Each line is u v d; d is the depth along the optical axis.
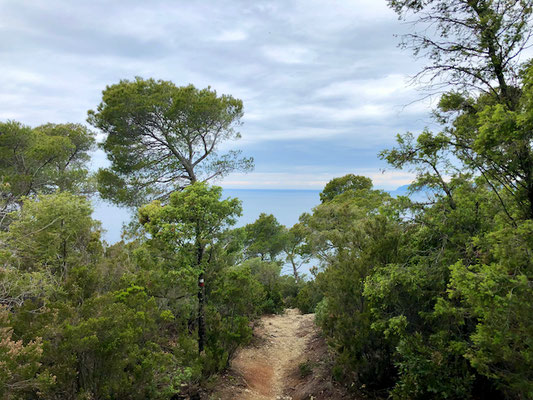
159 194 16.50
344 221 19.09
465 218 7.17
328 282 9.54
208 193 9.72
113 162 16.09
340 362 8.05
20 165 17.39
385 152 7.60
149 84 16.17
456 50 6.32
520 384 4.39
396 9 6.43
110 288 9.71
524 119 4.28
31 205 10.95
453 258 7.07
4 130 16.09
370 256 8.59
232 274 10.41
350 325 8.03
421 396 6.14
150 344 7.66
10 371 4.68
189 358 8.50
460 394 5.83
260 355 12.84
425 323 7.50
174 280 9.37
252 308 14.88
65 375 5.91
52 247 10.38
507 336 4.18
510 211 6.29
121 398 6.68
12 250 9.42
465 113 7.02
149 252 9.99
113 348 6.54
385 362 7.85
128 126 15.54
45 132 22.83
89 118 16.20
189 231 9.26
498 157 5.21
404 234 8.70
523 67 5.82
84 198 12.77
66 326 6.19
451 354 6.35
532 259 4.39
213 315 10.30
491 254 5.82
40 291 8.24
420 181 7.89
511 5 5.73
